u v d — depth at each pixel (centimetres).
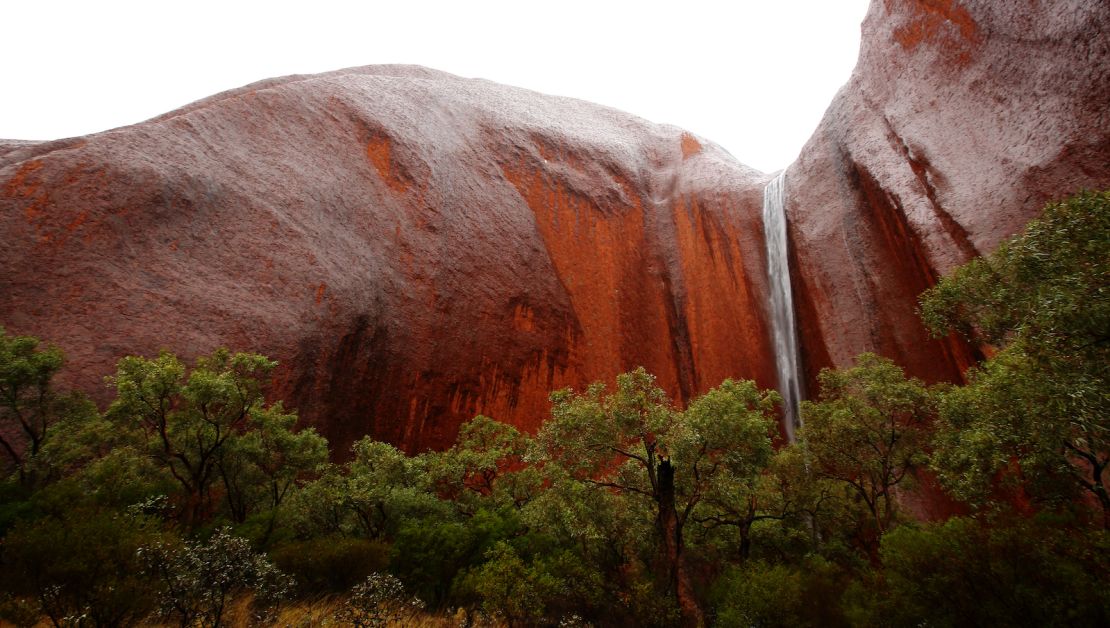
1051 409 745
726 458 1164
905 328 2559
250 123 2744
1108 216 696
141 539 718
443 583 1119
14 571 673
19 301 1761
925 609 747
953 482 1015
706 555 1442
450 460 1733
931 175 2478
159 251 2095
